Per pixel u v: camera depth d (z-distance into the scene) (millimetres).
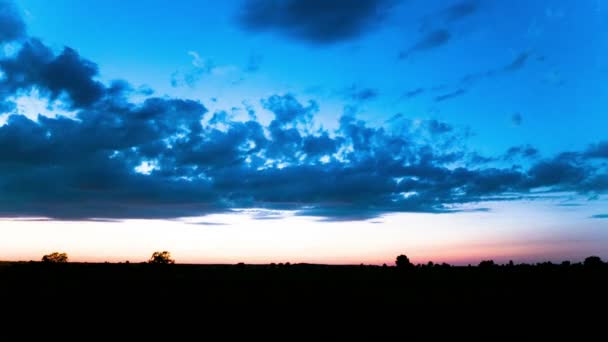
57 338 25750
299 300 41219
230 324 30859
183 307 36500
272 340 26938
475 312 35906
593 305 38406
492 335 28344
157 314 33375
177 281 53625
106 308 34938
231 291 46125
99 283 48812
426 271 76750
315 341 26891
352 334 28578
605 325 30953
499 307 38031
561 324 31266
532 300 41406
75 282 48719
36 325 28719
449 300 41969
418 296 44344
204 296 42375
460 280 60406
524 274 66375
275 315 34125
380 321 32406
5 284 45750
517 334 28531
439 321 32500
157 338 26594
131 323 30219
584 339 27328
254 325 30703
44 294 39938
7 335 25953
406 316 34281
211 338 27047
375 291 48188
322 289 49156
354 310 36469
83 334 26859
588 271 66188
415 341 26984
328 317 33594
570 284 53062
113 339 26031
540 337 27719
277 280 58094
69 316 31562
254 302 39688
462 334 28672
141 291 43938
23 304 35219
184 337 27094
